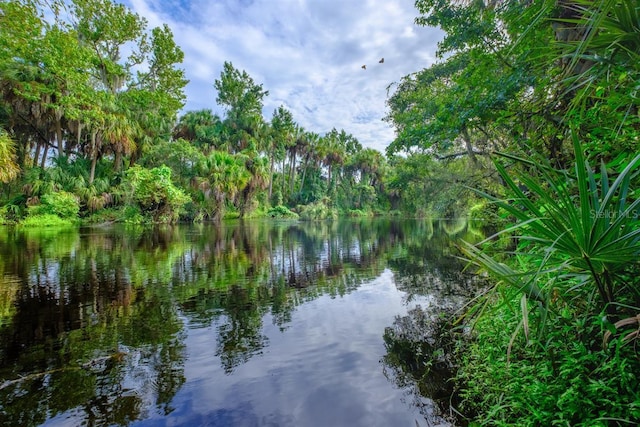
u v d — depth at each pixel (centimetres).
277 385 238
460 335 315
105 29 2212
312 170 4472
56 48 1511
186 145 2355
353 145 5312
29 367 257
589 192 145
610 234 131
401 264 738
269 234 1474
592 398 156
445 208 1143
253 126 3338
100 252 831
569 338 189
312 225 2277
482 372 229
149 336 323
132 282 537
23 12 1280
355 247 1039
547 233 148
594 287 175
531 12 305
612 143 210
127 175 1944
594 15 154
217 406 212
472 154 820
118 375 248
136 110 2341
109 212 1917
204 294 476
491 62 439
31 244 950
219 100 3509
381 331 343
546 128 325
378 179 4844
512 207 157
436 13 495
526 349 212
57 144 2028
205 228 1731
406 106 1137
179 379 245
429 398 223
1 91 1639
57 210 1686
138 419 197
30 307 404
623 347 161
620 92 202
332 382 243
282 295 478
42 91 1688
